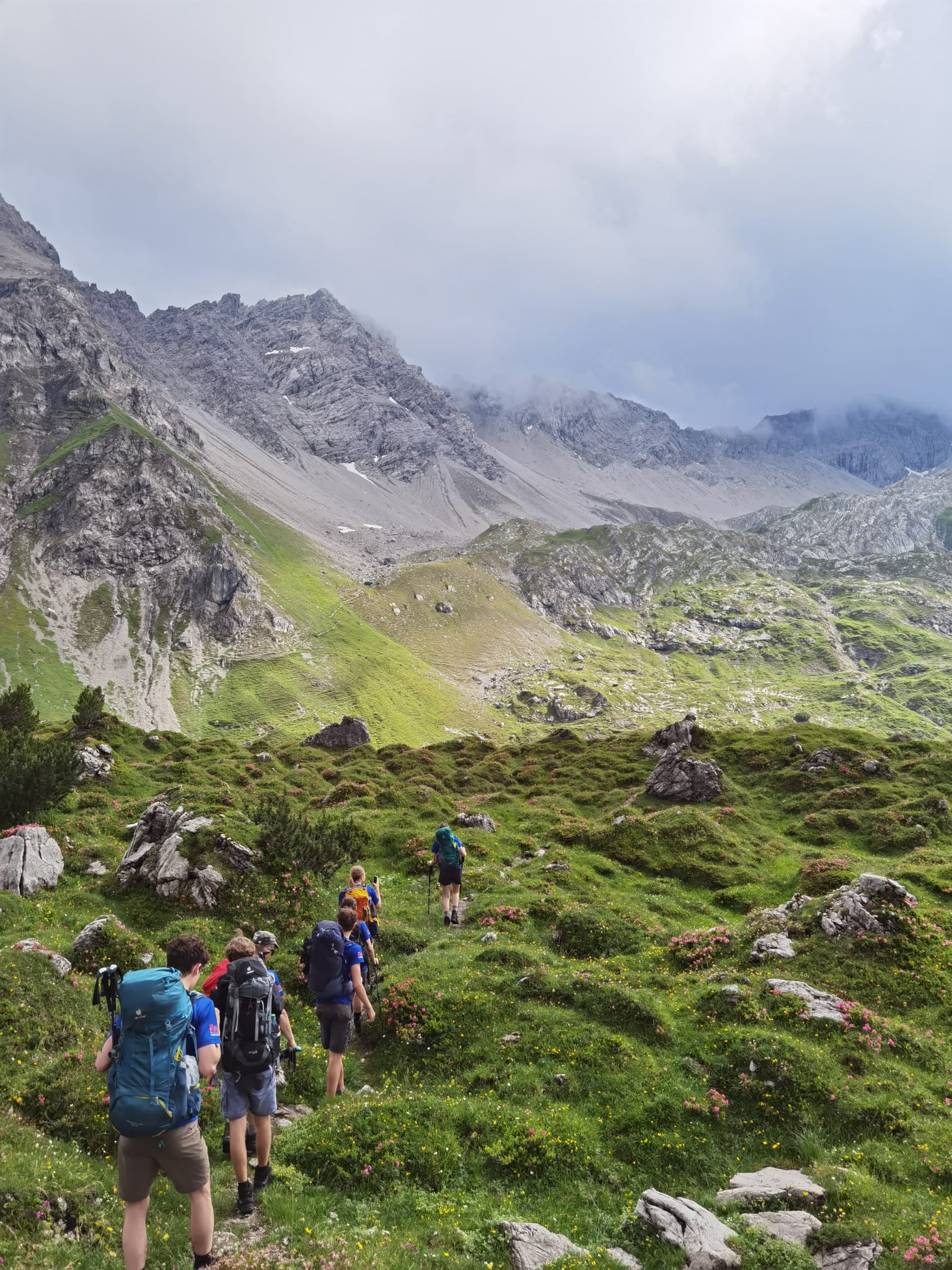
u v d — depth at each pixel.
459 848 29.20
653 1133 15.38
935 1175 14.17
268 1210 10.79
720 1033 18.86
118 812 38.38
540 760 69.81
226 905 25.52
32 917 23.14
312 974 15.15
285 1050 11.91
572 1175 13.84
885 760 57.69
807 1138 15.38
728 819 48.59
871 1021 19.56
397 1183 12.41
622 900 33.09
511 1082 16.89
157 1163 8.58
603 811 53.62
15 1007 14.94
